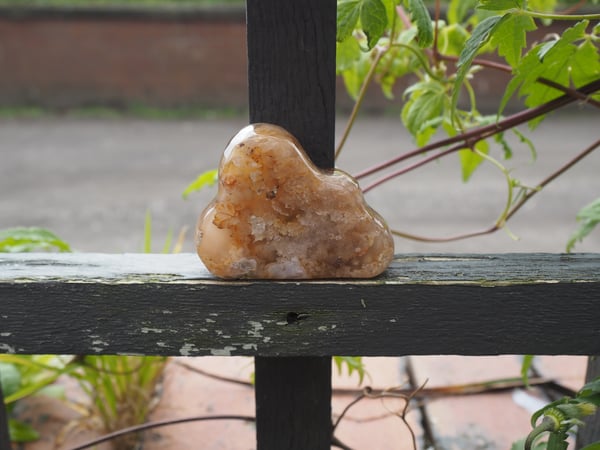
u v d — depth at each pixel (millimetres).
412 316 544
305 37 540
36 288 542
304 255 542
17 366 771
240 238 538
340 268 544
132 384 746
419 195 1977
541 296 540
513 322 544
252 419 674
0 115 3404
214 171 670
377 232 543
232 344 550
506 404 787
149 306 544
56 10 3494
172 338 549
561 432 522
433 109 663
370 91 3424
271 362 589
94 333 549
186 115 3492
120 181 2150
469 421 762
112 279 544
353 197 540
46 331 548
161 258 580
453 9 722
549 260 570
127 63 3613
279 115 551
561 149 2557
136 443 744
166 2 3787
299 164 533
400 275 550
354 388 811
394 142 2729
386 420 765
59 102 3637
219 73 3654
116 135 2936
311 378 593
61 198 1962
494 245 1564
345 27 566
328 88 547
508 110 3312
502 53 562
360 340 548
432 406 783
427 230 1672
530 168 2279
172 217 1790
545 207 1854
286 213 536
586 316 542
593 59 587
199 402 798
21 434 748
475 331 545
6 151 2580
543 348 547
